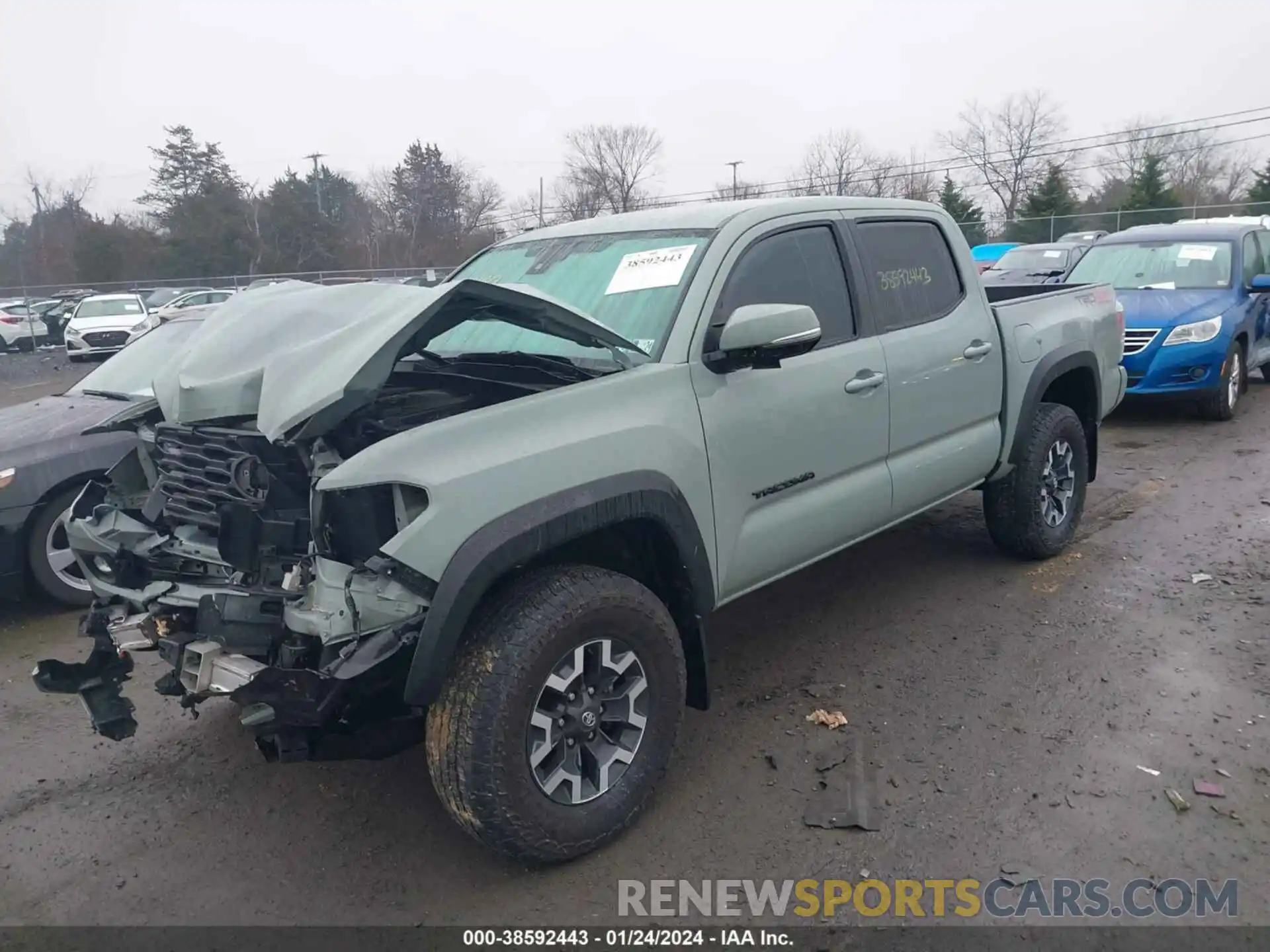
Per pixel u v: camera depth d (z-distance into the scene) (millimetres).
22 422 5824
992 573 5266
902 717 3775
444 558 2598
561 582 2885
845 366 3846
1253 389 10789
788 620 4781
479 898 2883
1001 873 2857
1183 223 10891
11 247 47562
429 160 62719
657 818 3215
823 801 3252
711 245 3568
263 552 2809
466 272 4441
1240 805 3117
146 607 3051
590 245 4031
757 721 3809
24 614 5621
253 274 48469
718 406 3334
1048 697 3867
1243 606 4664
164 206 55281
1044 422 5105
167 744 3920
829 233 4016
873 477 4066
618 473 2971
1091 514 6270
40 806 3502
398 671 2654
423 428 2682
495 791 2723
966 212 45688
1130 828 3025
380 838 3211
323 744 2754
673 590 3320
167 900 2943
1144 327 8859
